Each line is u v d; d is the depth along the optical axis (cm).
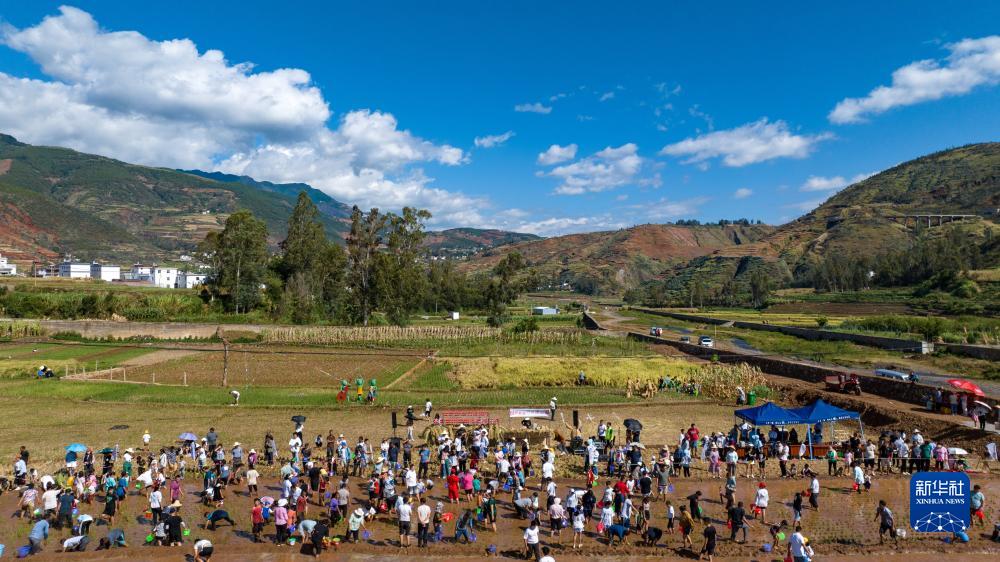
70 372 6412
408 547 2411
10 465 3362
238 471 3222
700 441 3797
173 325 9088
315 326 9925
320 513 2762
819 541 2477
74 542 2342
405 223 11606
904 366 6350
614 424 4572
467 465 3256
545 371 6462
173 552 2331
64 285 13725
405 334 8988
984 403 4094
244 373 6556
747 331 11225
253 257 11481
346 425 4450
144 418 4550
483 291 18662
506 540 2505
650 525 2656
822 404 3581
